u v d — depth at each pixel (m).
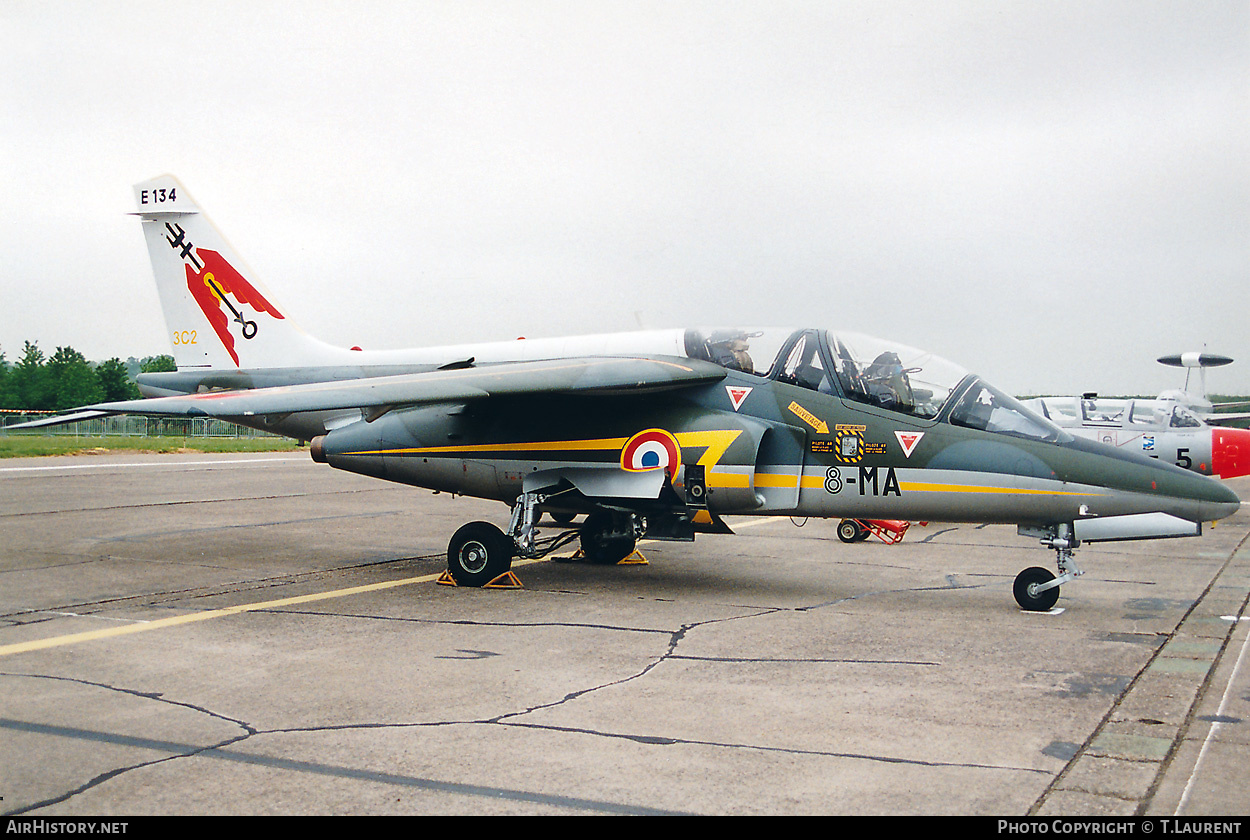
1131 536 8.89
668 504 10.23
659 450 10.05
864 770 4.62
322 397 10.12
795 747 4.96
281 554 12.79
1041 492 8.96
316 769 4.62
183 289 15.08
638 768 4.64
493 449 10.86
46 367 75.31
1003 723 5.39
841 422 9.72
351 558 12.48
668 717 5.50
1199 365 33.81
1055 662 6.89
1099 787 4.39
